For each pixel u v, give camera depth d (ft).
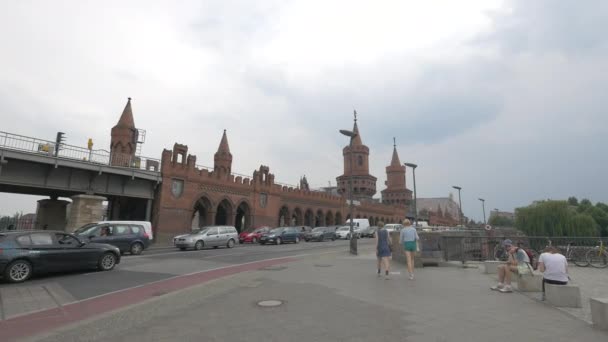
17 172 88.02
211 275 43.52
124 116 129.49
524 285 31.71
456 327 20.98
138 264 54.34
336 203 203.21
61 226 104.32
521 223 218.38
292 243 118.93
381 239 40.14
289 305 26.35
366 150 272.10
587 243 56.39
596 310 21.12
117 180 108.37
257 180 153.58
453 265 51.24
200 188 129.18
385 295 29.91
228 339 18.93
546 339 18.95
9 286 36.04
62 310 26.48
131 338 19.30
